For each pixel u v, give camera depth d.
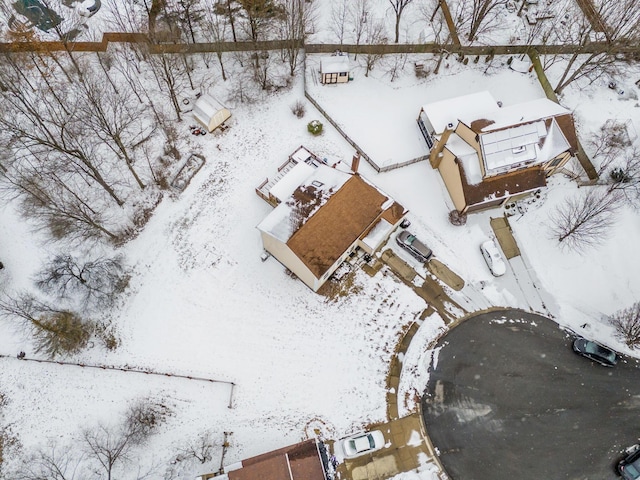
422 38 56.38
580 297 46.41
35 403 42.78
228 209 50.00
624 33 53.09
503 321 45.59
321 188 45.03
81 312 45.09
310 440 38.59
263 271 47.41
